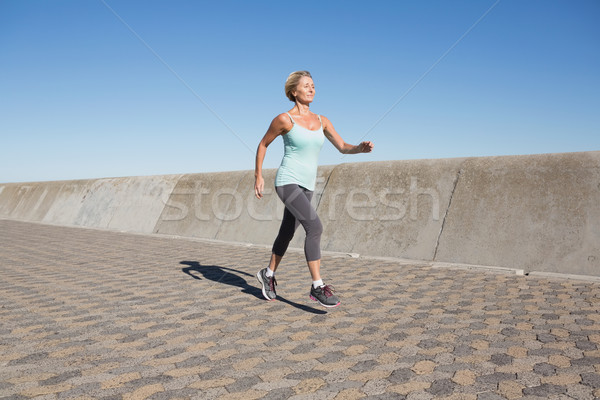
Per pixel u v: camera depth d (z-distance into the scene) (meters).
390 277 4.60
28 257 6.57
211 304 3.72
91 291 4.30
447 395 2.00
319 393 2.06
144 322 3.26
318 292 3.34
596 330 2.79
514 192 5.35
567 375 2.16
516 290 3.92
